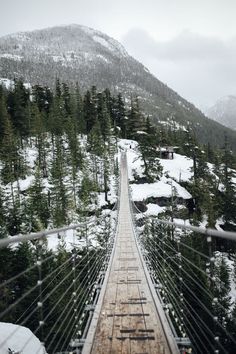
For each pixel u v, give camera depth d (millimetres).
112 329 5211
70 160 50312
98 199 45625
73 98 77438
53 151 53188
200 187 49812
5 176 42938
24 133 58312
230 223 45875
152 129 71062
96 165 54312
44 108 73750
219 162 63938
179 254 5449
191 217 45406
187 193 51281
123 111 84812
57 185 40781
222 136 192000
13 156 46250
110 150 62281
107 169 53375
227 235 2719
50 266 17188
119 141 77500
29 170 51094
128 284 7637
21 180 48719
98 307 6121
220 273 18750
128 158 67875
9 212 36031
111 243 14461
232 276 26609
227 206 46312
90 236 28297
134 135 75188
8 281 2625
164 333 4953
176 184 54969
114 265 9727
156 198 48281
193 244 21344
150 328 5188
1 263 19141
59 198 39750
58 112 61438
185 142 78500
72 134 54344
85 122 70688
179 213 42688
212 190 51406
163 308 6027
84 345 4641
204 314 12758
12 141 46094
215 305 3619
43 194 38969
